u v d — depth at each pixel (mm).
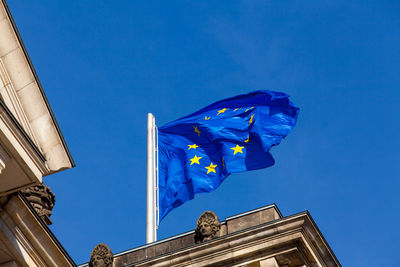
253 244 39500
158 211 50594
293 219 39469
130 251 42344
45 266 37281
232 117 52406
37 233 36906
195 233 41312
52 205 42219
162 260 40312
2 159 34062
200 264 39812
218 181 51125
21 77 36219
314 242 39688
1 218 35938
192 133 52812
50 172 36406
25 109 36156
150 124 53312
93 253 42469
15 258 36250
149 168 51531
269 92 52188
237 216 41344
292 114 51656
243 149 51250
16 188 35344
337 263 40969
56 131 36719
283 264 39312
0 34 35938
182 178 51719
